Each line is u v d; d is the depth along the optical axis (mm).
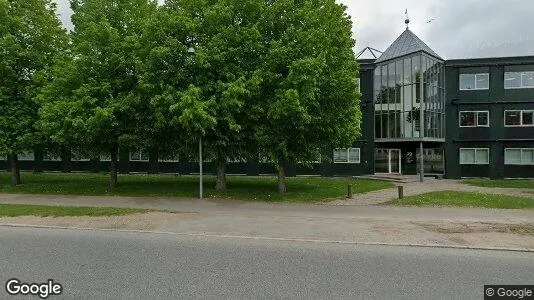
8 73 21719
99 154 21953
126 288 6211
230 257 8086
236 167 33156
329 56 17672
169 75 17688
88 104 18078
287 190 20547
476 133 33938
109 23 19391
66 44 23297
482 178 33500
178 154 21047
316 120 17328
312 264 7590
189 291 6078
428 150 34812
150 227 11211
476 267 7422
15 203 16078
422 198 17578
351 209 14648
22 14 22422
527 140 33031
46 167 36250
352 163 32906
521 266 7508
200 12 18484
